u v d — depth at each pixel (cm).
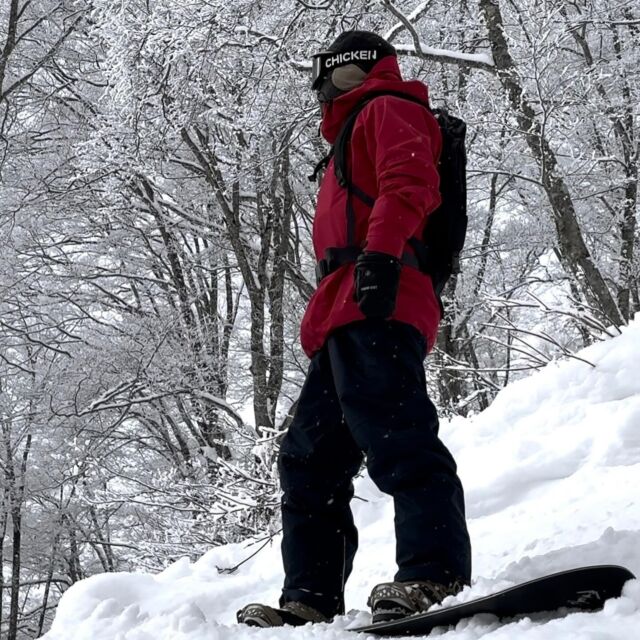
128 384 2058
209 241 2358
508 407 804
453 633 257
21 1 2241
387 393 322
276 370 2142
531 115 1312
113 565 2892
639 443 643
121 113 1605
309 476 354
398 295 335
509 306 1012
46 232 2275
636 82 1700
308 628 310
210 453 1975
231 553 691
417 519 308
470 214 2150
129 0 1465
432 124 355
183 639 307
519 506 602
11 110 2327
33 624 3250
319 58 378
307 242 2623
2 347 2267
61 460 2223
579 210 1891
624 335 835
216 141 1897
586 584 252
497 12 1335
